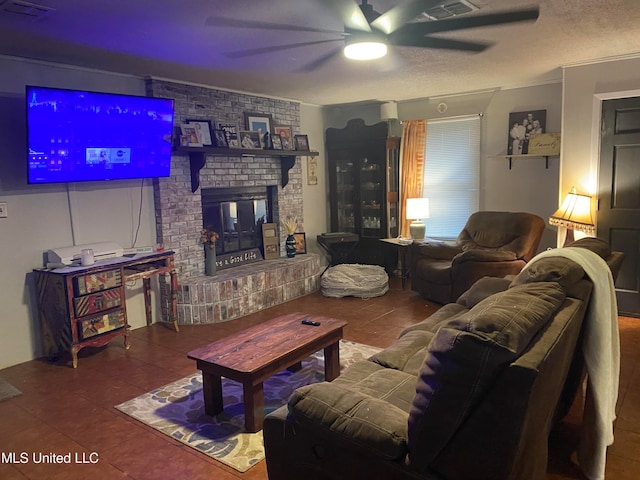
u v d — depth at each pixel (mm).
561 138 4664
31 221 3785
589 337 2191
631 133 4320
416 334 2834
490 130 5727
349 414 1684
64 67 3924
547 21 3133
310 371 3432
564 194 4719
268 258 5793
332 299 5438
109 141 3885
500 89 5582
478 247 5293
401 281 6133
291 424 1815
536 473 1773
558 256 2273
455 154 6031
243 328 4488
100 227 4219
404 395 2094
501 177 5727
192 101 4824
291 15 2818
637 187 4355
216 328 4504
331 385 1876
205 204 5145
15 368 3668
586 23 3191
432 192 6262
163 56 3719
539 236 5066
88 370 3596
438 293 5039
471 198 5988
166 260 4336
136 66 4039
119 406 3016
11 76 3629
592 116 4469
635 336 3963
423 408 1483
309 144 6547
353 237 6281
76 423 2824
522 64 4402
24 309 3787
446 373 1430
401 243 5852
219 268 5227
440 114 6062
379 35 2549
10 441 2646
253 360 2664
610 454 2377
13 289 3717
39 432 2736
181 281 4664
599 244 2867
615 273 2695
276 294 5254
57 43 3309
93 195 4156
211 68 4152
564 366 1870
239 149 5000
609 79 4336
